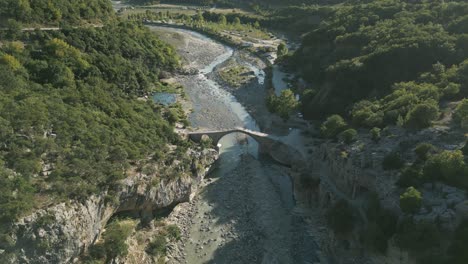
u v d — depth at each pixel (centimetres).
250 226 7106
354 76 9431
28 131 6181
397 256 5384
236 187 8175
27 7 10125
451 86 7194
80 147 6412
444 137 6288
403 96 7481
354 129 7538
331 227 6612
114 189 6119
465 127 6288
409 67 8950
